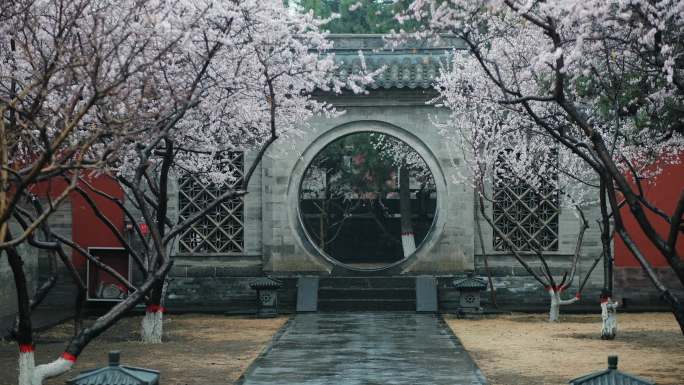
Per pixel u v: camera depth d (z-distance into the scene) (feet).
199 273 84.33
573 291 83.25
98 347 56.59
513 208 84.64
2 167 28.91
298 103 63.52
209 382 43.78
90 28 42.37
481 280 76.89
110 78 41.14
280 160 83.97
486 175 82.23
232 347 56.90
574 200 80.64
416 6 41.50
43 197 80.28
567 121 64.80
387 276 83.20
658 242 36.55
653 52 39.40
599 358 51.67
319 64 52.31
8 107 30.96
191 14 42.91
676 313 36.47
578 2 35.27
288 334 63.57
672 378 44.45
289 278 83.35
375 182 128.98
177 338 61.72
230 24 45.85
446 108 83.71
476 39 48.47
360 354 53.21
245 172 84.38
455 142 83.51
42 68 39.83
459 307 75.82
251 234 84.69
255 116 59.67
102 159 30.83
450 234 83.66
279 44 52.65
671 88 44.75
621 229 38.91
